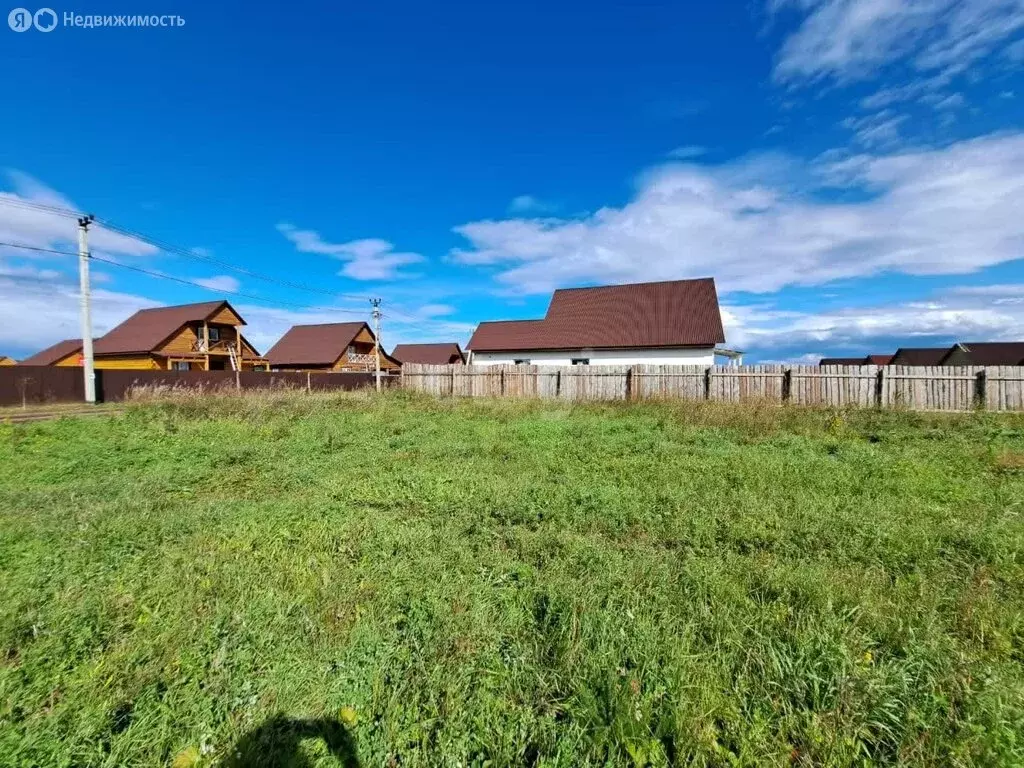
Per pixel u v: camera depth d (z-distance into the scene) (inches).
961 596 103.7
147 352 1037.2
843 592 103.8
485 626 94.1
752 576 113.7
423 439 327.0
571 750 67.8
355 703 76.4
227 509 174.4
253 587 110.9
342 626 95.6
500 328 1051.3
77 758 66.7
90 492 201.3
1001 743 66.4
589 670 80.1
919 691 75.7
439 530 149.7
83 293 671.1
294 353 1430.9
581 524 156.5
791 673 79.6
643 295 960.9
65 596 106.1
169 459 271.9
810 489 189.6
